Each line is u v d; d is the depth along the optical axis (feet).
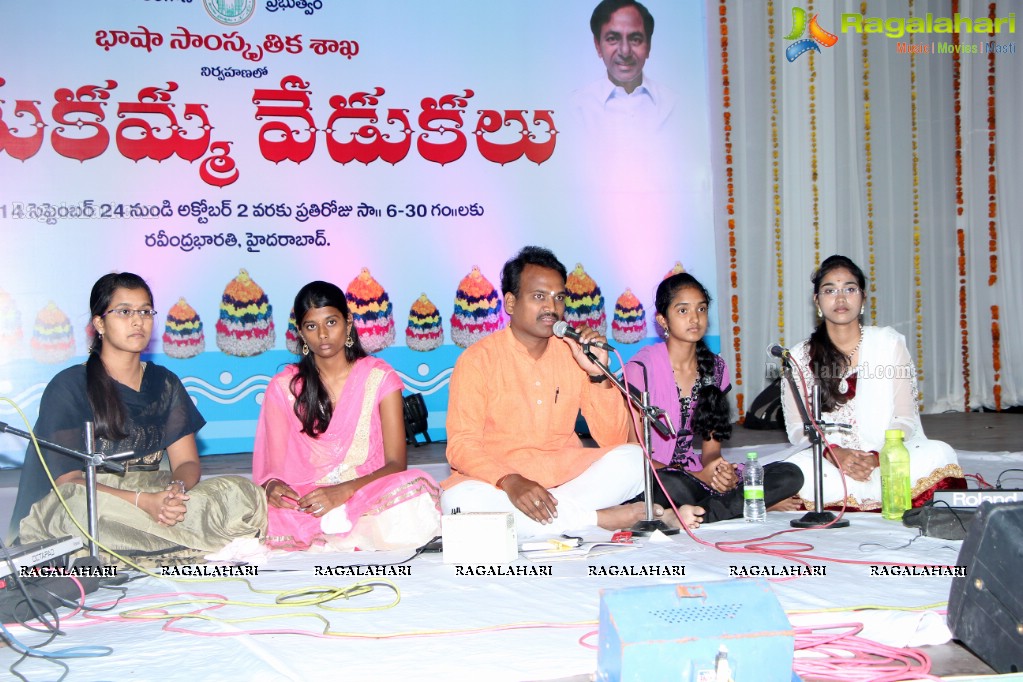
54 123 19.92
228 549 9.24
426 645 6.19
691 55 22.86
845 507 10.42
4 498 15.56
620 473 10.10
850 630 6.20
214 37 20.68
